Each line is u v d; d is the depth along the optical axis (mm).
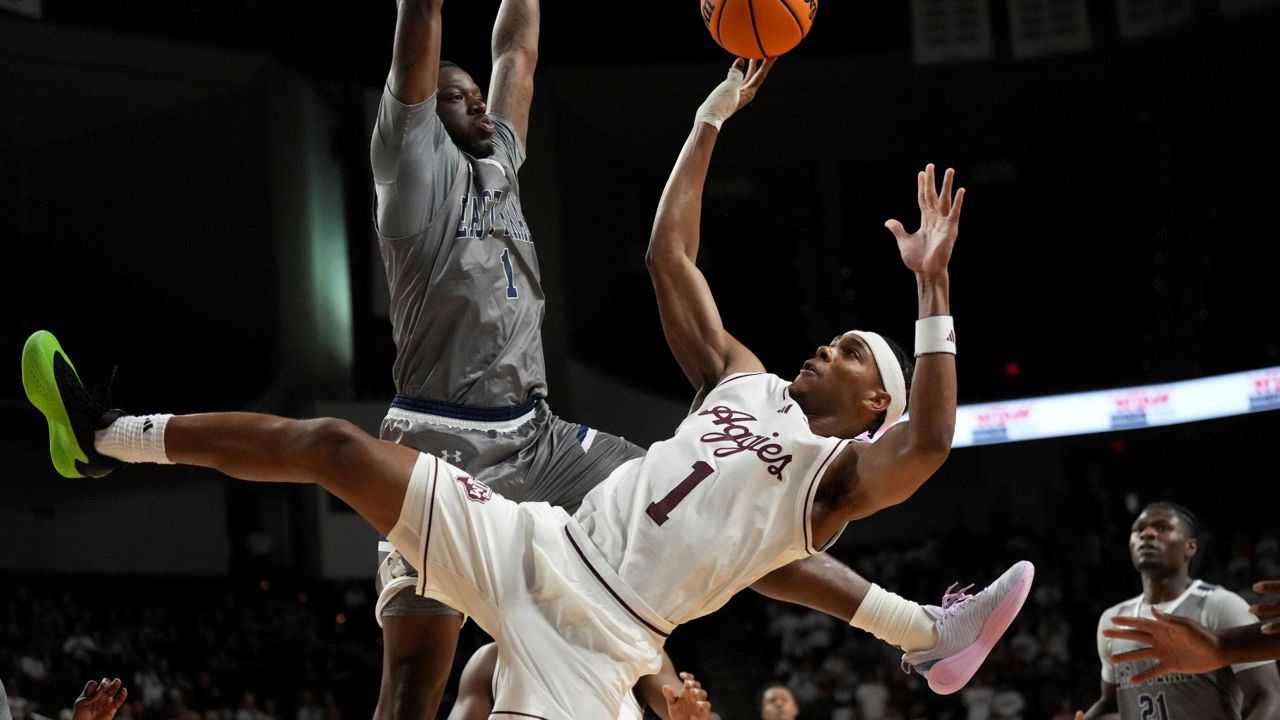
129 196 17344
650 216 20672
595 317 19453
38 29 15406
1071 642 17266
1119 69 19500
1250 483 19500
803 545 3537
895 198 21469
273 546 18125
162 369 17359
